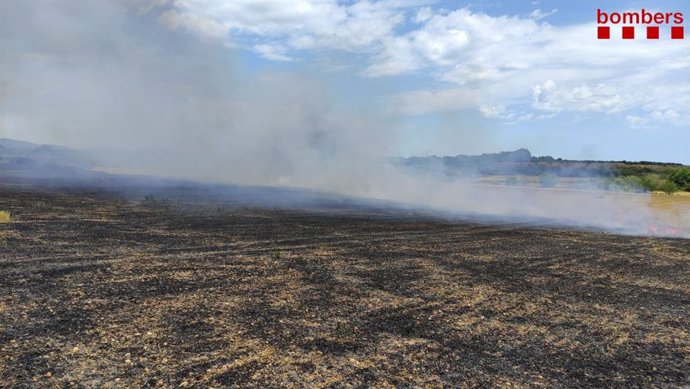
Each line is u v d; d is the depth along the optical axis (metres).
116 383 4.15
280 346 5.15
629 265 10.74
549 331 6.07
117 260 8.88
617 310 7.14
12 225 12.23
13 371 4.27
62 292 6.69
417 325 6.06
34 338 5.03
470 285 8.27
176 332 5.41
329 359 4.88
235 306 6.45
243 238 12.10
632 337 5.98
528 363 5.02
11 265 8.07
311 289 7.52
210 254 9.88
